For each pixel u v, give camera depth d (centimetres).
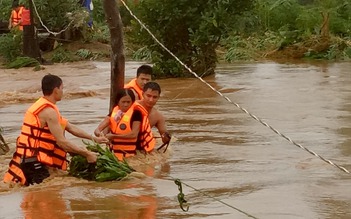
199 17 1962
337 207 662
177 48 1995
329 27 2839
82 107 1449
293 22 2992
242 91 1625
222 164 868
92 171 797
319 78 1892
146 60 2591
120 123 905
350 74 1998
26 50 2536
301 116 1237
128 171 809
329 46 2658
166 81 1909
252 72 2125
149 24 1995
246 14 2078
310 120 1191
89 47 2806
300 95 1530
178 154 936
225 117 1248
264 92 1598
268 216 636
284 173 810
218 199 698
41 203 696
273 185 754
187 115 1285
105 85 1839
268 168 839
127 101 908
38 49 2550
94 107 1447
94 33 2905
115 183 780
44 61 2567
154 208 666
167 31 1978
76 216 643
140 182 781
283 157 901
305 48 2672
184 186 757
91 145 845
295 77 1933
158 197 710
